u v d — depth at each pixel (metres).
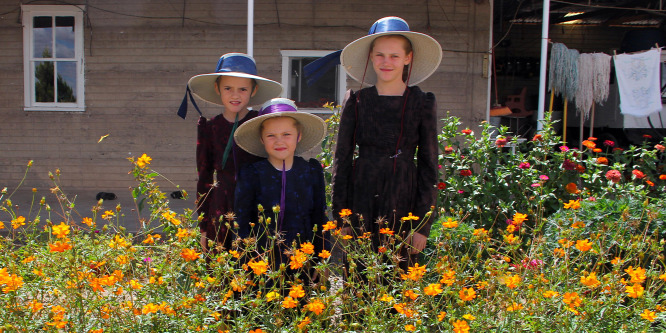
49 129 8.98
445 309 2.26
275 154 2.62
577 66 7.37
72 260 1.89
